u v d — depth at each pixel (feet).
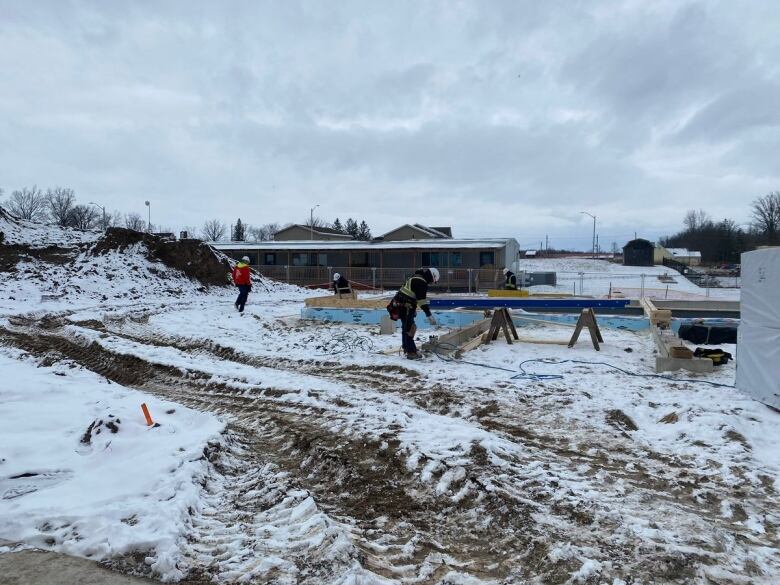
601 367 29.91
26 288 64.75
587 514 13.24
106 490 13.85
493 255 116.06
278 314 55.31
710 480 15.74
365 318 48.98
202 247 84.74
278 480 15.53
